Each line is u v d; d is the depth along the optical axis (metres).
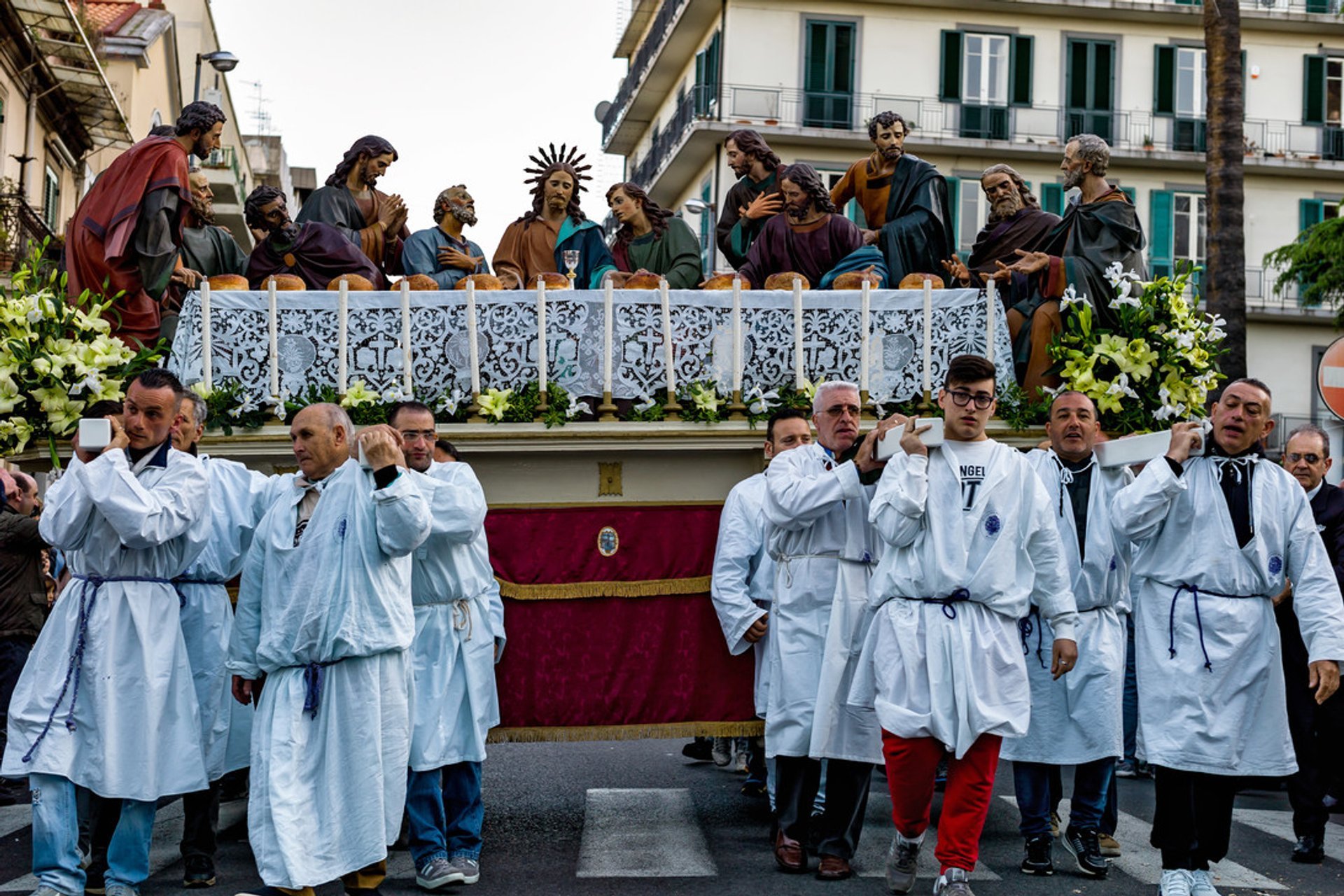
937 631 5.96
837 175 32.34
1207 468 6.30
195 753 6.07
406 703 5.82
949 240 9.28
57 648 5.95
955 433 6.13
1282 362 34.44
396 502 5.63
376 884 5.82
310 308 7.74
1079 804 6.63
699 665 7.50
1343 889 6.55
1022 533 6.11
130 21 26.08
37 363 7.36
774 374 7.86
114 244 8.19
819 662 6.64
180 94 28.84
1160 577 6.29
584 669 7.47
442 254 9.38
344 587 5.67
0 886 6.33
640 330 7.79
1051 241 8.80
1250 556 6.18
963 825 5.86
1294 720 7.20
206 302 7.66
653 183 35.66
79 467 5.89
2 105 19.94
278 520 5.87
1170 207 33.59
